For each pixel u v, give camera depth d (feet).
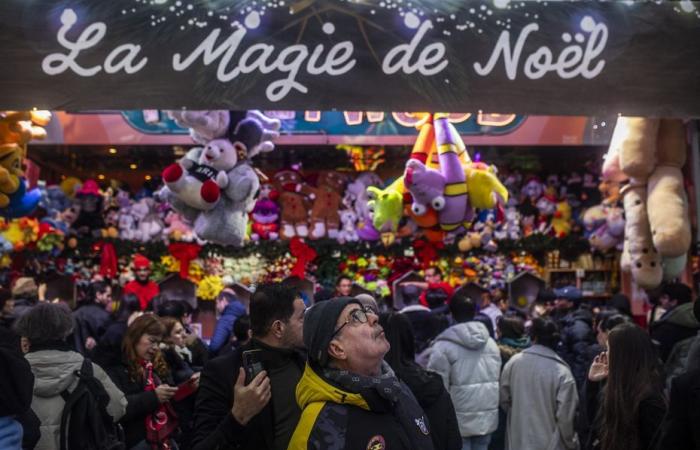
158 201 34.17
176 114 16.28
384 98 10.82
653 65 10.97
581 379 19.89
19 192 16.43
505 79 10.88
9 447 9.79
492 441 19.95
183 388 12.92
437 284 31.60
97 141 31.50
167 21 10.68
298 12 10.78
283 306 9.07
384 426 7.23
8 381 9.75
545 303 26.73
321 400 7.32
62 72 10.60
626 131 19.35
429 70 10.84
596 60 10.94
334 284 33.27
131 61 10.66
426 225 20.76
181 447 14.61
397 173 37.40
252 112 17.30
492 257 34.14
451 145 20.03
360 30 10.80
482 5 10.87
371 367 7.55
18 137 15.47
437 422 11.53
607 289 34.32
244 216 17.65
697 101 11.00
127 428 12.85
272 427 8.11
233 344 21.53
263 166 36.76
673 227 18.58
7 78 10.55
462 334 15.93
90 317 24.26
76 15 10.61
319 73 10.78
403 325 12.04
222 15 10.73
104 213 34.27
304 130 31.58
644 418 10.54
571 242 34.01
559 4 10.91
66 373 10.95
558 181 36.27
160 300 26.55
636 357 10.81
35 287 20.47
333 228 34.40
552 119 31.42
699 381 9.13
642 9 10.96
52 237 31.35
